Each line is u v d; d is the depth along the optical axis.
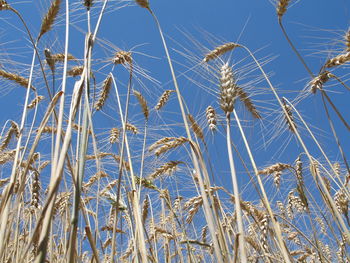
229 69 0.59
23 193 0.73
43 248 0.30
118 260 1.00
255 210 0.83
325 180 0.89
